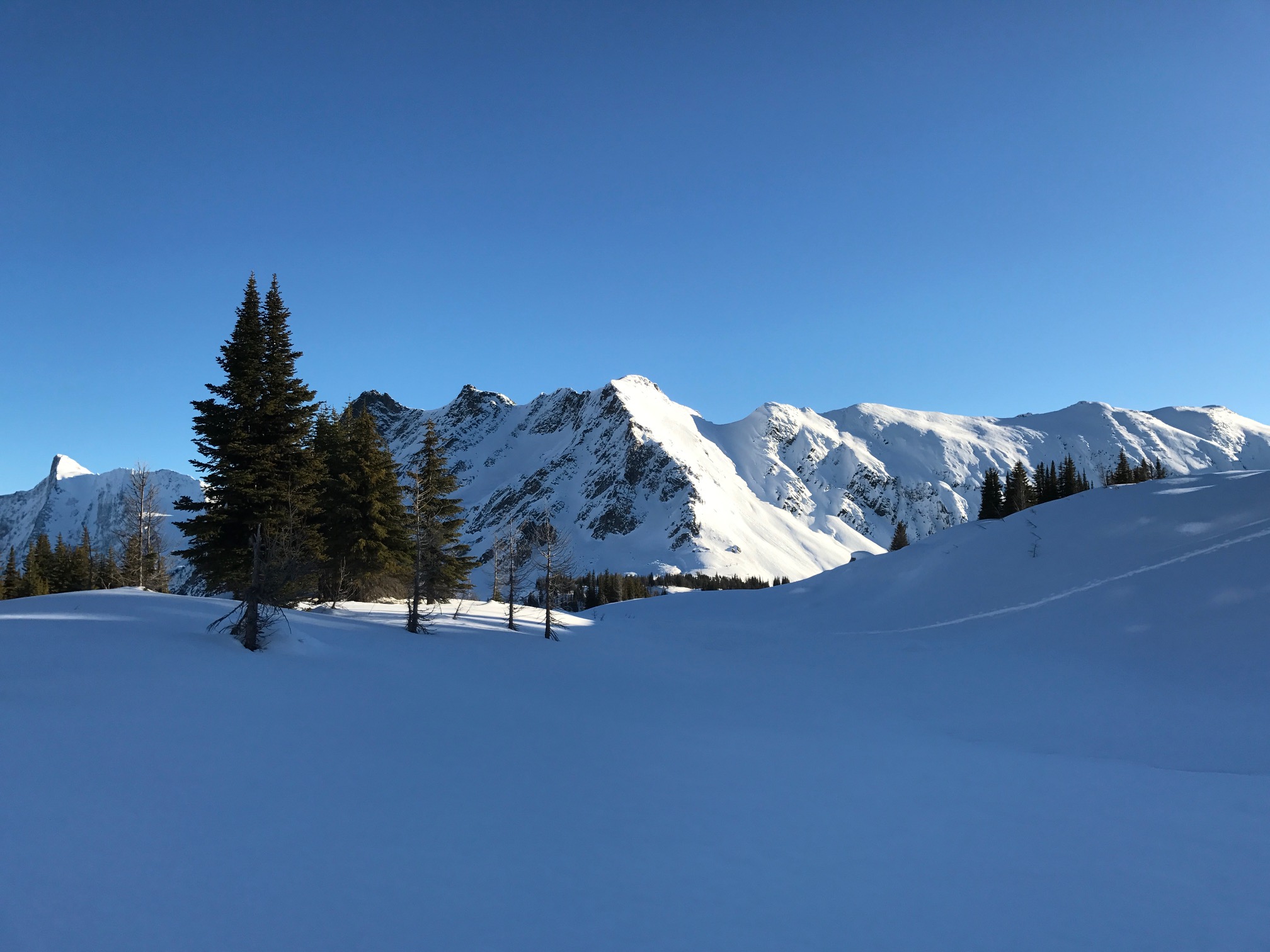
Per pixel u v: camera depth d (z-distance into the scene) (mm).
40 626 22359
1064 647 34438
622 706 24250
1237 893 9188
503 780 13086
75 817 9070
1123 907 8750
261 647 24328
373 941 7035
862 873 9664
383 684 22141
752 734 20125
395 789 11898
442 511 53438
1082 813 12570
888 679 33062
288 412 35375
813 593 65875
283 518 34375
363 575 46781
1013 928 8133
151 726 13602
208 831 9250
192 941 6699
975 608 46125
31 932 6523
